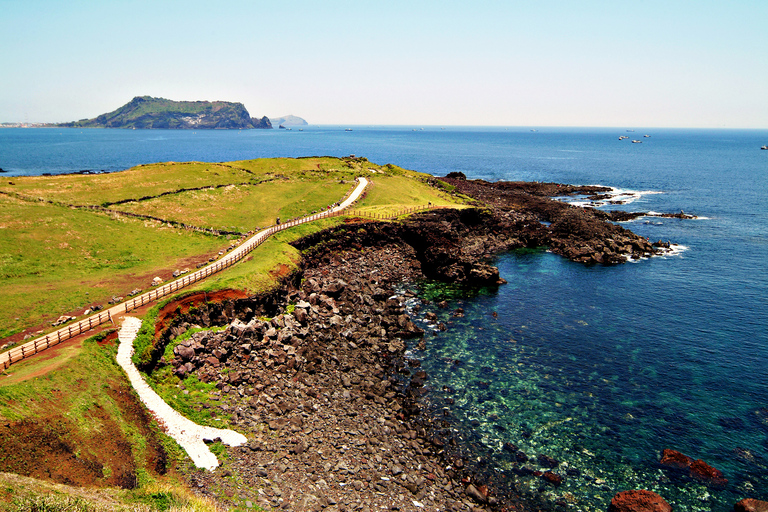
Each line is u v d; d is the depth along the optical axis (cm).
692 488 3088
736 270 7594
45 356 3247
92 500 2095
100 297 4641
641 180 17800
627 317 5797
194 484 2633
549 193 14238
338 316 5494
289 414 3547
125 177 9325
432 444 3466
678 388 4238
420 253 8019
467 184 14250
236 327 4303
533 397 4091
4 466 2144
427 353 4878
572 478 3167
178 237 6888
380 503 2773
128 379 3369
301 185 10419
